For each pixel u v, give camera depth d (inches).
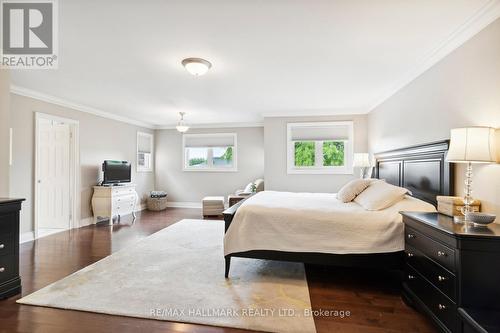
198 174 288.5
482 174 80.0
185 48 99.6
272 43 95.7
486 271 57.5
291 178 221.5
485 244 57.3
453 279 59.8
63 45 96.8
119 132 240.8
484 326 51.1
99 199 201.0
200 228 187.0
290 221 99.9
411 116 130.1
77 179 192.9
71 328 71.7
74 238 161.9
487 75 77.7
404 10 75.3
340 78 134.0
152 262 120.3
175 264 117.8
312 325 72.9
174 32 87.6
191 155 292.4
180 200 292.4
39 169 193.5
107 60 110.6
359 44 96.6
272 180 223.6
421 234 75.4
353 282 102.2
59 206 191.2
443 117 101.6
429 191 106.8
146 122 273.0
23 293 90.7
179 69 121.3
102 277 103.7
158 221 213.2
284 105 196.4
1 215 87.2
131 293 90.4
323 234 96.4
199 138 289.1
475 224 66.7
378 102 179.9
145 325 73.2
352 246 92.8
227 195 283.0
